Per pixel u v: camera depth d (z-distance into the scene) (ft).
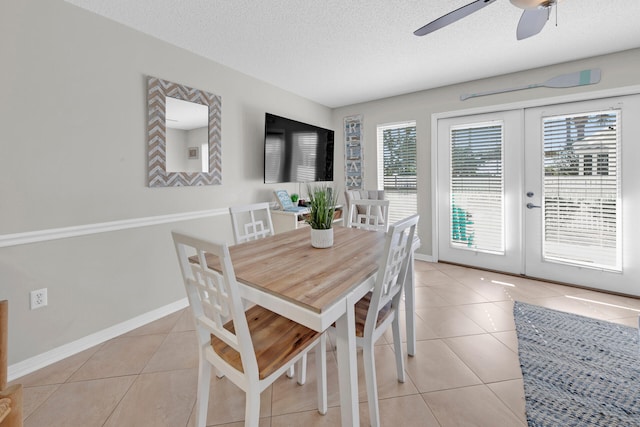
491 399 4.74
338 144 14.70
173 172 7.91
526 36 5.74
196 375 5.44
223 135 9.33
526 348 6.11
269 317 4.36
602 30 7.34
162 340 6.66
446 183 11.90
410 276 5.84
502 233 10.73
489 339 6.48
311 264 4.28
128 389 5.06
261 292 3.44
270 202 11.18
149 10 6.29
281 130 10.96
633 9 6.47
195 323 3.79
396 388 5.01
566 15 6.70
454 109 11.36
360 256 4.71
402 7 6.31
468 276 10.54
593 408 4.50
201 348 3.83
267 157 10.41
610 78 8.62
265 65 9.32
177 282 8.18
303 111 12.83
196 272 3.58
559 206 9.65
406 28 7.16
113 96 6.69
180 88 7.95
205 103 8.63
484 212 11.10
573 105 9.27
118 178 6.85
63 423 4.35
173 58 7.84
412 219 4.36
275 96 11.34
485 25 7.06
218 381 5.26
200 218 8.79
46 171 5.74
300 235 6.45
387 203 7.84
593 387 4.93
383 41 7.80
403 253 4.71
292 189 12.41
